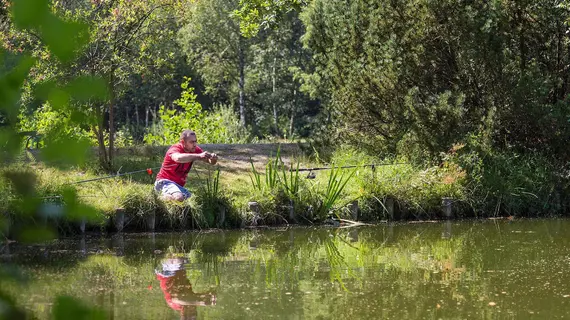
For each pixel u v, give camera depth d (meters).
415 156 15.29
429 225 13.50
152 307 6.85
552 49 16.14
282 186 13.58
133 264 9.18
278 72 57.25
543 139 15.96
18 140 1.21
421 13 15.89
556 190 15.12
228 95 60.28
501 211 14.85
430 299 7.32
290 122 59.88
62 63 1.09
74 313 1.13
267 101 58.06
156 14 15.38
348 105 16.59
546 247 10.82
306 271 8.92
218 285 8.00
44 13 1.05
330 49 17.88
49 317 1.15
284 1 25.55
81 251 10.05
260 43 55.78
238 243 11.22
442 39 15.95
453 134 15.11
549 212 14.96
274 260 9.72
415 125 15.21
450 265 9.34
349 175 14.80
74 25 1.07
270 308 6.87
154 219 12.20
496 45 15.50
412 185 14.30
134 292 7.51
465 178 14.79
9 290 1.21
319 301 7.21
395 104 16.17
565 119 15.13
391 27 16.34
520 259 9.73
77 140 1.16
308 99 60.53
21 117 1.21
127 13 14.13
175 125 25.22
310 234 12.27
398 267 9.20
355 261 9.70
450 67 16.23
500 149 15.83
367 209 13.94
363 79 16.17
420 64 16.08
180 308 6.81
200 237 11.73
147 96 57.50
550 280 8.29
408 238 11.89
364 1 16.94
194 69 58.66
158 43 15.56
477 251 10.47
